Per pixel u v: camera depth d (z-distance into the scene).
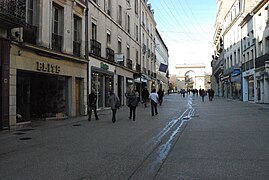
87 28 21.44
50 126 14.04
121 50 30.69
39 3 15.72
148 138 10.22
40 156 7.55
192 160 6.93
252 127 12.62
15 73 13.66
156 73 58.44
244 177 5.56
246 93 36.75
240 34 38.69
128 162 6.81
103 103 24.98
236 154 7.51
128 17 34.22
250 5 36.28
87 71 21.34
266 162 6.66
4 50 12.91
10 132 12.11
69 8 18.88
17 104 14.48
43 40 15.94
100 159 7.13
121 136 10.73
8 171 6.16
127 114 20.48
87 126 13.96
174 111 22.61
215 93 76.94
